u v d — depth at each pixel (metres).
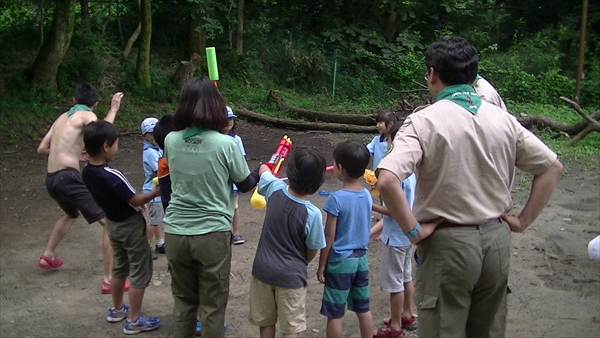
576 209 6.64
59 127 4.58
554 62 16.92
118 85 12.45
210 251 3.14
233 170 3.15
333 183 7.73
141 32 12.49
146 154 4.90
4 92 11.08
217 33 15.16
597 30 18.62
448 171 2.36
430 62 2.49
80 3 14.22
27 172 8.27
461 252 2.37
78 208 4.50
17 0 13.14
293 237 3.15
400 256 3.71
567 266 5.02
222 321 3.29
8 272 4.85
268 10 16.34
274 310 3.23
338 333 3.41
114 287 3.93
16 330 3.92
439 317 2.45
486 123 2.41
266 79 15.04
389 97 15.32
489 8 18.36
